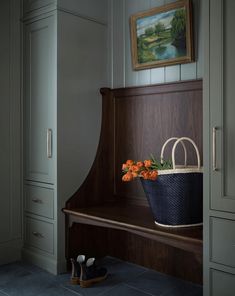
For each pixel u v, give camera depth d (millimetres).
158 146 2613
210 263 1800
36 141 2768
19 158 2910
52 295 2229
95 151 2832
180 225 2072
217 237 1777
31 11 2775
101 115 2879
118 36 2855
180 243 1935
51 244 2637
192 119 2428
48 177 2652
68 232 2633
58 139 2578
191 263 2426
